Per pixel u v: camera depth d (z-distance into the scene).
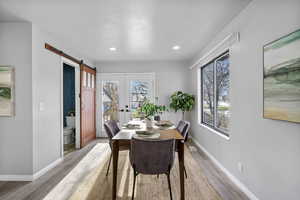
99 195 2.21
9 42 2.60
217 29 2.90
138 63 5.34
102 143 4.66
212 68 3.74
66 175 2.77
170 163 1.96
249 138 2.14
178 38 3.32
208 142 3.63
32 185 2.45
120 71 5.36
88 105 4.79
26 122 2.61
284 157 1.59
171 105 4.87
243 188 2.27
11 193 2.24
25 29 2.60
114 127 3.20
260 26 1.90
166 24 2.69
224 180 2.59
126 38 3.30
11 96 2.58
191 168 3.02
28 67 2.60
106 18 2.48
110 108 5.40
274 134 1.72
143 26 2.77
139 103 5.35
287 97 1.51
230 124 2.64
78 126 4.29
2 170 2.61
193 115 4.94
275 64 1.64
